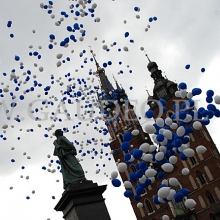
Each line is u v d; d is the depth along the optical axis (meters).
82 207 13.84
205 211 51.03
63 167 15.45
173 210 54.47
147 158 14.35
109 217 13.95
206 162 52.84
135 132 14.96
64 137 16.16
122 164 14.07
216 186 51.31
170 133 14.38
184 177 53.91
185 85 15.48
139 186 15.12
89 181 14.74
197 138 54.38
